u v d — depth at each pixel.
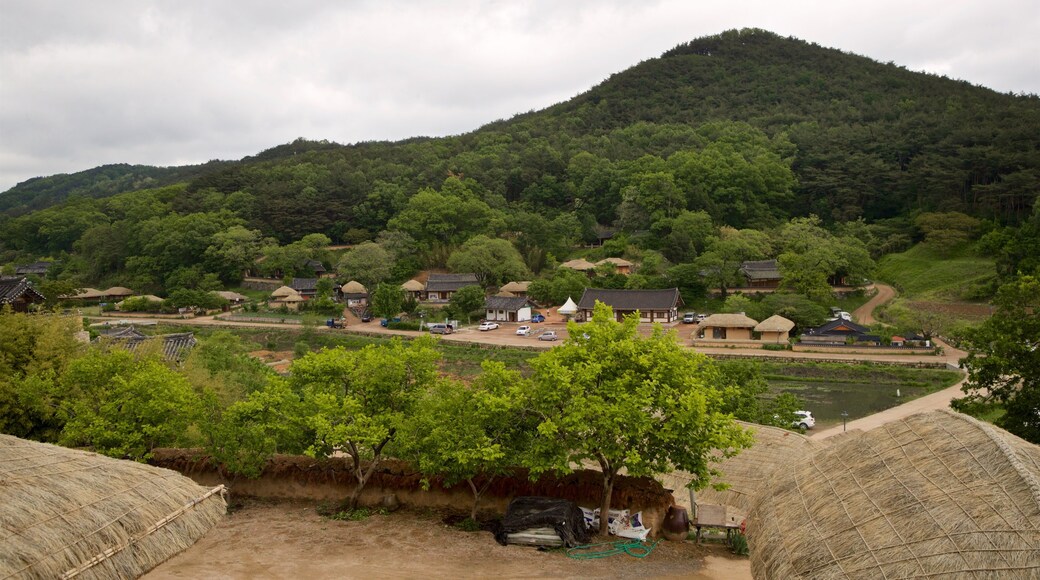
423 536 18.14
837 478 12.70
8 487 9.88
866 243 89.25
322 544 17.48
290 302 86.31
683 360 19.22
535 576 15.62
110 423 20.45
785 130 134.75
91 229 114.88
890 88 159.00
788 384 50.38
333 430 18.44
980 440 11.39
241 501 21.19
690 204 97.94
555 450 18.06
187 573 15.49
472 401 19.25
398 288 78.88
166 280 99.31
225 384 33.06
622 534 18.42
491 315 76.88
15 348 25.50
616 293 73.69
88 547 9.68
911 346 55.94
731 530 18.39
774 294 70.50
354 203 117.19
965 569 9.12
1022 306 25.97
